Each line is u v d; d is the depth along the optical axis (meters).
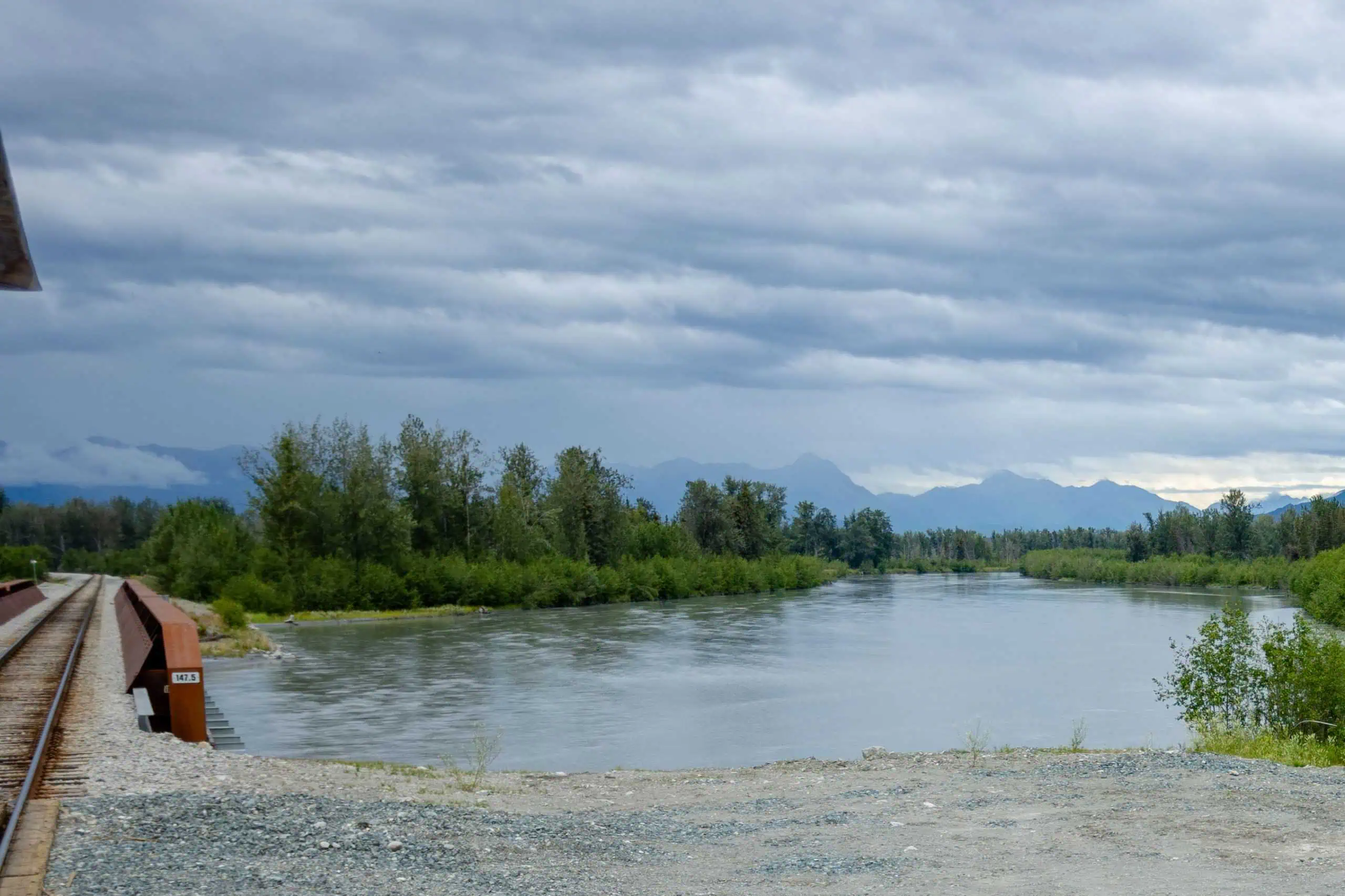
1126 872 10.51
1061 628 73.69
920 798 15.33
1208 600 108.00
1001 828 12.99
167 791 14.22
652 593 114.81
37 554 135.12
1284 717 23.39
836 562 199.25
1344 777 16.05
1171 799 14.25
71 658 32.50
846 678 46.88
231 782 15.61
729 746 30.33
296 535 95.94
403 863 11.22
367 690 42.62
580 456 125.94
